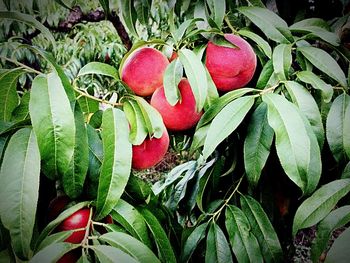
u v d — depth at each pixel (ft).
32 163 1.65
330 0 3.52
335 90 2.48
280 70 2.21
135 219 2.00
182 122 2.27
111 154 1.86
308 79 2.23
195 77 2.09
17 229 1.57
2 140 1.80
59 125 1.68
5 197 1.59
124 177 1.85
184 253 2.60
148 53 2.27
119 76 2.30
